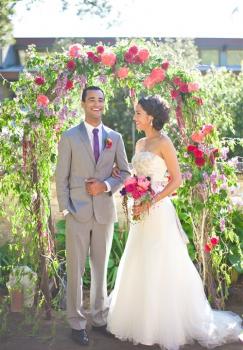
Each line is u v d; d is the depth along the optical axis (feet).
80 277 13.14
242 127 44.52
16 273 14.73
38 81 13.89
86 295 16.75
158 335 12.84
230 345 13.16
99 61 13.93
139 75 14.34
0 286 17.01
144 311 12.84
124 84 14.46
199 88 14.38
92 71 13.93
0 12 41.78
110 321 13.43
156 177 13.10
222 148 14.85
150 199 12.73
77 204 12.94
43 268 14.69
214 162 14.51
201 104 14.47
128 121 52.49
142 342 12.85
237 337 13.35
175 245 13.21
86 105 13.05
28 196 14.33
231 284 17.12
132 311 13.12
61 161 12.97
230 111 44.52
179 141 14.92
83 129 13.15
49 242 14.84
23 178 14.38
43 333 13.89
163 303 12.86
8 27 42.39
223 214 14.92
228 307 15.72
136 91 14.80
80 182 13.05
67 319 13.50
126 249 13.55
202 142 14.56
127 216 13.99
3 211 15.25
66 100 14.56
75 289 13.10
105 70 14.16
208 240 14.90
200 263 15.38
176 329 12.78
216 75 18.42
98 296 13.65
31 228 14.52
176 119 14.76
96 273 13.51
